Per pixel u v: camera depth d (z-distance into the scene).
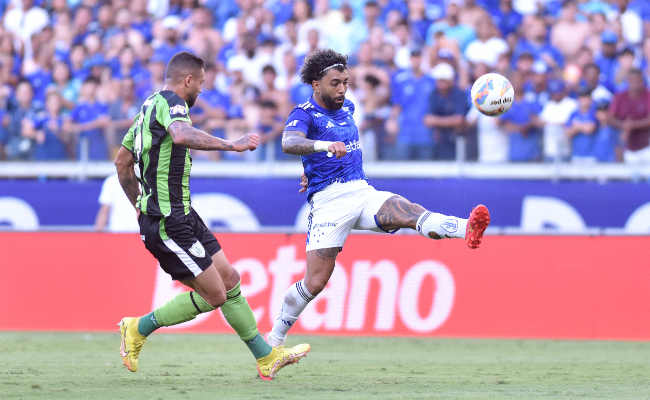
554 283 30.28
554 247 30.45
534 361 23.38
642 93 38.91
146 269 31.97
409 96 39.66
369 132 39.47
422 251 30.97
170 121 15.69
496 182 37.41
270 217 37.88
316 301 31.19
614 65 41.91
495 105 19.20
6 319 32.31
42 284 32.44
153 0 47.03
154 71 43.28
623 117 38.91
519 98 39.12
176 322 17.58
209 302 16.77
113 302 31.98
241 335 17.50
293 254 31.30
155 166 16.12
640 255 29.98
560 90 39.81
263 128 40.41
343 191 18.30
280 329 18.94
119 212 36.56
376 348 27.12
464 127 39.03
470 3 44.50
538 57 42.44
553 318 30.11
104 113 42.59
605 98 40.44
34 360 22.53
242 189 38.03
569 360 23.73
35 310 32.25
